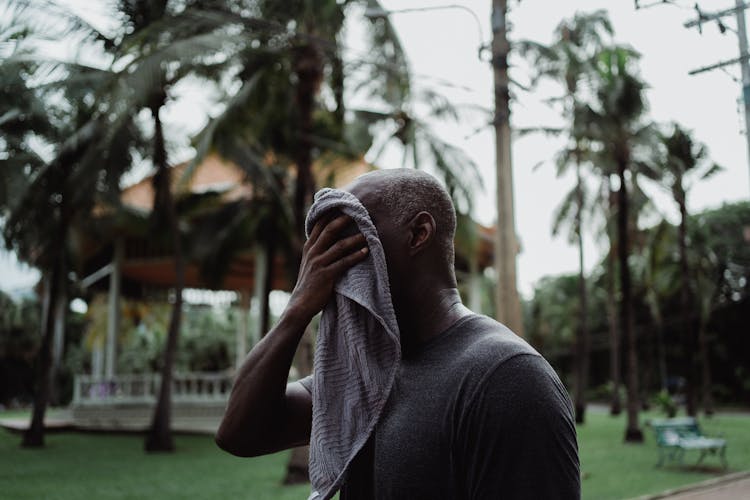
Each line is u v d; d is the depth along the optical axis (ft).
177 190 39.63
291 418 4.26
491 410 3.28
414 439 3.52
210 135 39.09
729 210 128.36
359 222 3.82
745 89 26.30
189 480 37.93
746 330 132.87
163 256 70.44
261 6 36.76
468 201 41.63
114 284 72.79
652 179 62.69
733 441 60.39
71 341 144.25
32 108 47.96
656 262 82.38
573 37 72.64
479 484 3.27
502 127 29.40
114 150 48.16
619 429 73.82
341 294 3.83
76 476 39.45
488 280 110.01
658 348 155.63
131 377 71.46
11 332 139.33
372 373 3.65
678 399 148.05
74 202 52.49
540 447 3.19
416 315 3.92
